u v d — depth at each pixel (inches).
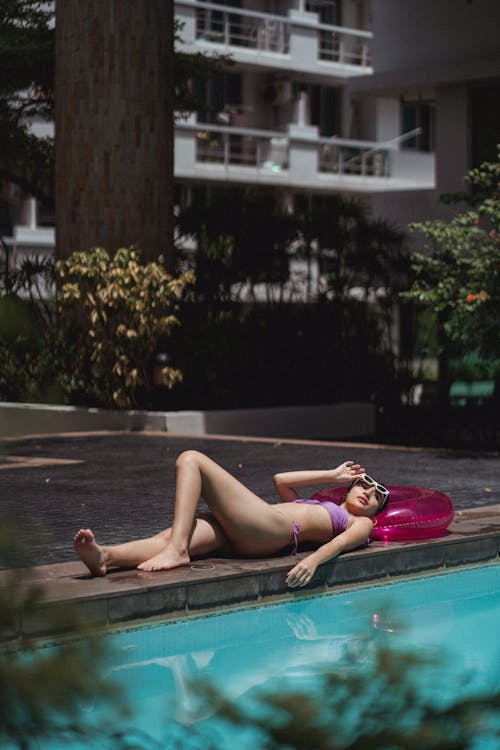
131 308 571.5
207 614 210.7
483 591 243.6
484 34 775.7
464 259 488.7
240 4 1464.1
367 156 1520.7
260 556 232.4
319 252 728.3
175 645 195.0
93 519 301.4
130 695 67.7
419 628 209.9
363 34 1526.8
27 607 68.2
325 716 66.4
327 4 1546.5
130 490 358.9
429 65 803.4
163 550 219.6
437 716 65.9
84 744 67.0
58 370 608.4
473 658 185.2
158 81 626.2
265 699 67.8
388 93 842.2
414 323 732.0
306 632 203.8
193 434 561.0
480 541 266.5
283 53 1466.5
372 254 714.2
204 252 671.1
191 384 602.9
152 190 626.2
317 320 665.0
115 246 621.9
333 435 627.5
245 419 591.2
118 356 578.6
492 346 489.1
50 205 880.3
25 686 64.6
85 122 624.4
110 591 195.6
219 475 225.9
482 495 349.7
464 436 611.5
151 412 572.7
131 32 617.9
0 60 763.4
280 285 725.9
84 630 69.6
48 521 296.8
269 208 724.7
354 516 248.1
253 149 1425.9
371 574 242.8
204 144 1373.0
